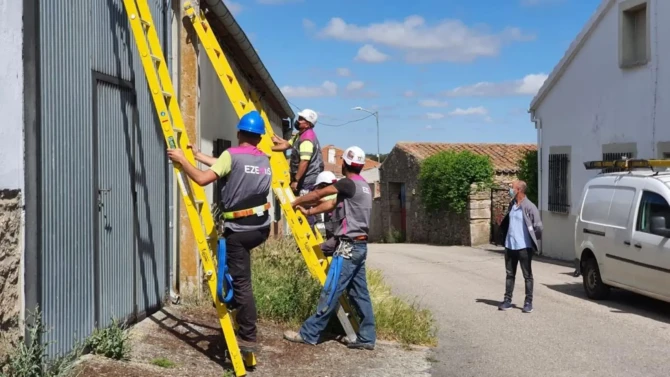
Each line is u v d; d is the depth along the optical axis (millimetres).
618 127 16297
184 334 6535
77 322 5207
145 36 5879
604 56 16766
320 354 6664
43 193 4660
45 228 4688
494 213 24609
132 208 6504
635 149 15664
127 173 6371
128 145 6406
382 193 34125
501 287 13133
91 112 5492
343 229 6883
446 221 26891
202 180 5418
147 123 6992
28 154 4492
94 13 5566
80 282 5258
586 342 8227
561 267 16734
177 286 8078
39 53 4613
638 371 6898
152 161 7156
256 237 5652
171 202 7902
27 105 4477
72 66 5133
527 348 7859
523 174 22078
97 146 5621
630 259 10570
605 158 16750
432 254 20922
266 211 5762
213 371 5559
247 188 5605
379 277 10695
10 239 4297
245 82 13945
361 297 7055
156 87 5605
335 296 6840
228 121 12109
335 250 6957
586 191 12258
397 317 8070
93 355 5266
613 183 11453
